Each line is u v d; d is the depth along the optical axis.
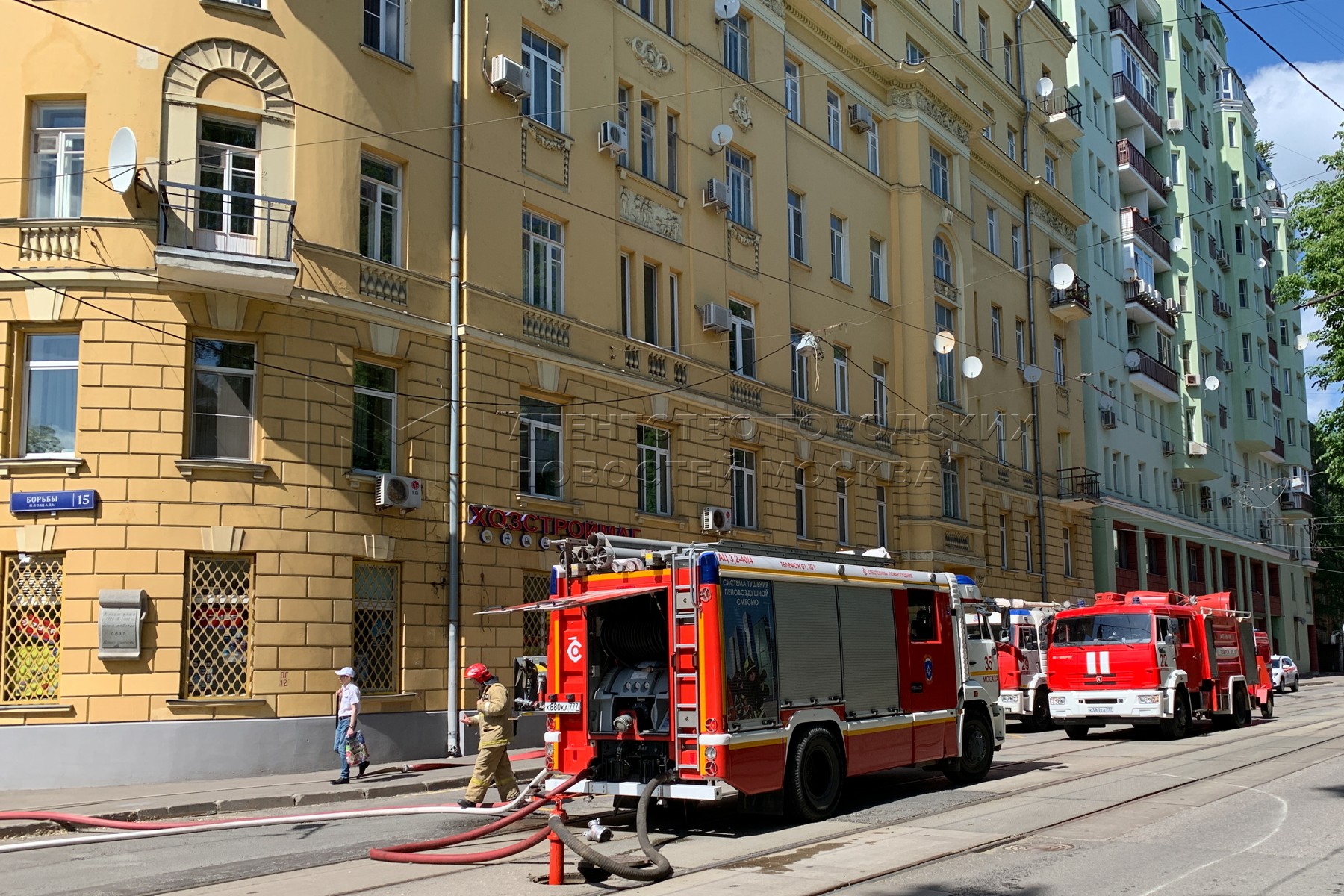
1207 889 9.10
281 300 18.45
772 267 29.06
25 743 16.61
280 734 17.61
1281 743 21.38
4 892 9.59
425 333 20.28
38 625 17.20
